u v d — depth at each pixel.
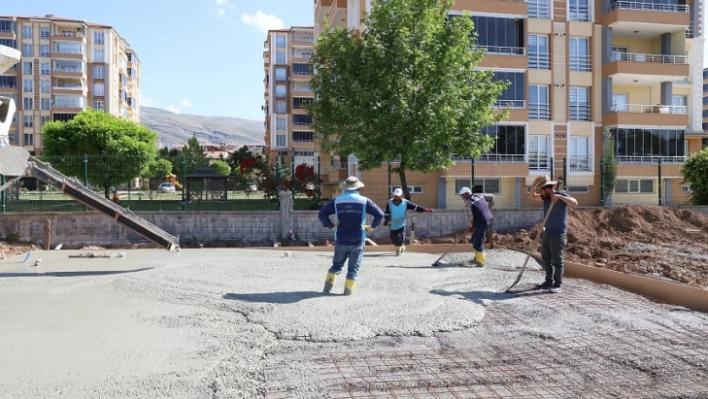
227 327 6.43
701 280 9.68
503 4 26.17
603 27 28.48
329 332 6.16
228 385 4.68
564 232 8.77
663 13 28.03
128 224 11.40
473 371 5.13
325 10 35.78
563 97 27.89
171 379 4.74
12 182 11.16
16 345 5.66
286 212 17.53
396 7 17.33
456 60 17.42
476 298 8.06
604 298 8.18
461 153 17.95
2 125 12.29
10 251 14.39
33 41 71.25
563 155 27.84
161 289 8.51
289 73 71.75
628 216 17.28
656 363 5.34
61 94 71.44
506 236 16.45
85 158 18.69
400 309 7.10
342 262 8.19
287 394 4.55
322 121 18.48
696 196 22.45
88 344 5.72
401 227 13.23
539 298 8.16
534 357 5.53
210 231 17.36
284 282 9.07
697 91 33.38
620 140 27.95
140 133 35.84
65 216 16.45
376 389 4.69
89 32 74.38
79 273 10.40
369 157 17.39
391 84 16.59
